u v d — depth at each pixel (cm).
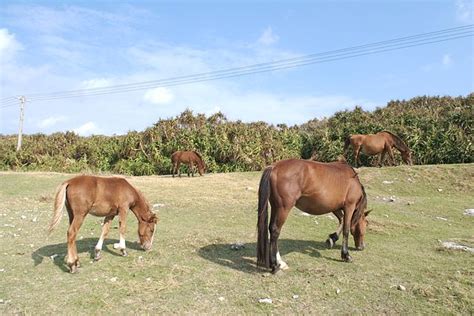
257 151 2242
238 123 2528
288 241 862
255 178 1811
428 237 927
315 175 663
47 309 521
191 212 1151
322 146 2295
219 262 709
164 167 2208
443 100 3033
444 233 970
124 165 2302
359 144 1914
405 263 720
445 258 755
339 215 834
